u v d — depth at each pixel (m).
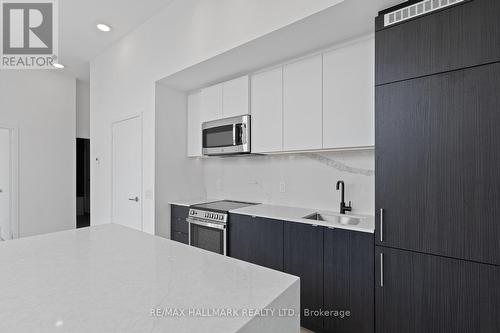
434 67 1.50
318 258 1.99
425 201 1.53
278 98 2.54
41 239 1.40
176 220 3.24
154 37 3.11
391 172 1.65
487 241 1.35
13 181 4.24
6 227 4.23
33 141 4.48
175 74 2.89
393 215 1.64
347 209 2.36
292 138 2.43
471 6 1.39
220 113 3.00
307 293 2.04
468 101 1.40
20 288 0.83
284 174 2.92
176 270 0.98
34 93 4.50
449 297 1.45
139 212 3.37
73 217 5.00
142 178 3.33
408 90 1.59
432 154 1.51
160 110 3.20
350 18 1.81
